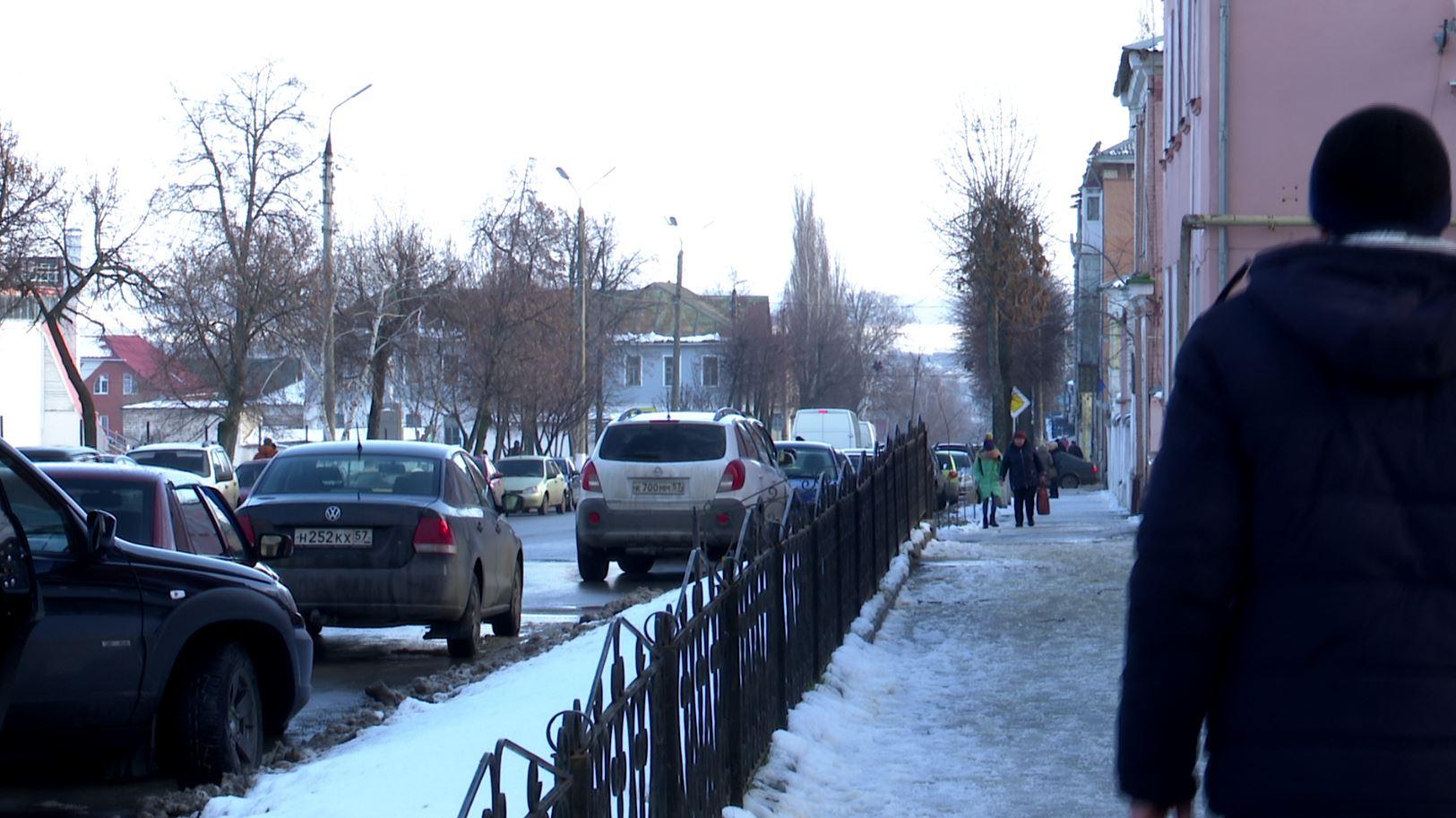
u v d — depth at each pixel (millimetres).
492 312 55375
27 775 7773
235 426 47906
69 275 46250
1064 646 11383
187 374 54875
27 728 6734
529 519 43156
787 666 7742
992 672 10367
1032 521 29688
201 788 6980
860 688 9547
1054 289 53188
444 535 11852
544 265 56938
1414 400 2727
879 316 102875
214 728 7324
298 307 47656
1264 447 2766
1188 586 2785
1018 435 29688
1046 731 8367
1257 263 2928
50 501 7004
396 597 11680
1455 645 2645
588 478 18219
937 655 11148
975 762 7617
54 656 6789
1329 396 2734
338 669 11859
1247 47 18469
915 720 8773
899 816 6578
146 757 7363
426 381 56656
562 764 3623
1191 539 2793
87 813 7043
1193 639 2787
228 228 47281
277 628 7840
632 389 98875
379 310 50688
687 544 17953
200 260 47844
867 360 97812
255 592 7758
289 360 57312
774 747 7164
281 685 8148
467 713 8141
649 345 99000
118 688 6973
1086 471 61031
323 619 11773
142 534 8367
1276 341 2797
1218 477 2811
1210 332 2889
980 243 46219
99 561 7035
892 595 14039
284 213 47844
